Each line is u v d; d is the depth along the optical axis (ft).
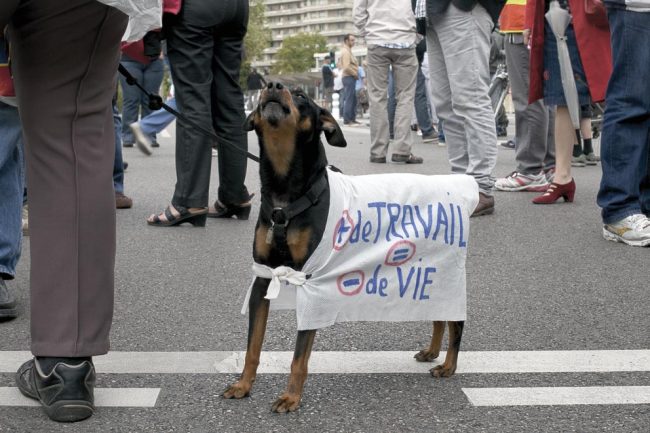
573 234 19.58
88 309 9.45
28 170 9.53
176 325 12.66
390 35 32.50
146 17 9.87
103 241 9.56
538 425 9.12
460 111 22.04
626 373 10.71
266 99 9.68
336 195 10.00
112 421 9.18
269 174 9.86
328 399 9.89
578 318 13.12
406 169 31.60
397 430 9.01
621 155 18.33
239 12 20.10
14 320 12.79
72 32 9.09
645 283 15.21
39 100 9.33
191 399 9.82
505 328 12.63
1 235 12.49
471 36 21.52
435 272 10.49
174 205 20.52
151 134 30.89
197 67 19.84
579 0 21.68
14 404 9.59
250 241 18.92
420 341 12.06
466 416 9.39
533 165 26.27
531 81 23.11
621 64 17.97
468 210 10.77
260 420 9.25
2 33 8.91
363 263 10.05
